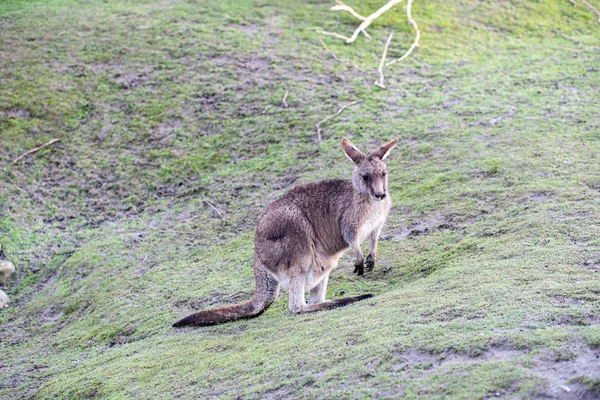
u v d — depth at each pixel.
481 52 39.41
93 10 43.84
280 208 17.62
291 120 33.09
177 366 15.93
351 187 17.50
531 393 10.60
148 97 35.62
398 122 31.67
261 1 44.50
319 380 12.56
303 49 39.16
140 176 31.02
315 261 17.56
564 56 38.38
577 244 17.89
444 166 26.86
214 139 32.56
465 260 18.69
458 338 12.65
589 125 28.95
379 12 18.00
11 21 42.72
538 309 13.48
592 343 11.63
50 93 35.91
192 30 40.97
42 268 26.66
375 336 13.76
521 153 26.47
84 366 18.44
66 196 30.39
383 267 20.34
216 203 28.20
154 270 24.03
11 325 23.52
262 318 17.88
